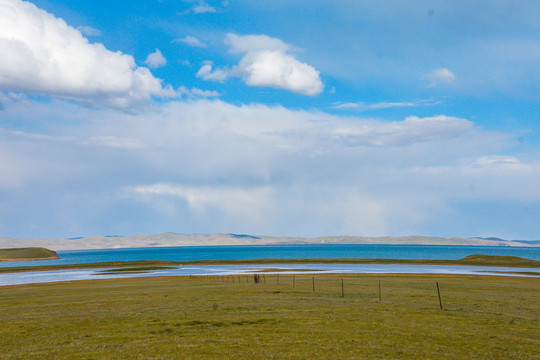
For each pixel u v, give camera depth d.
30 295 49.53
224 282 63.81
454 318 28.69
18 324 28.36
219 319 28.48
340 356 19.47
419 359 19.09
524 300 38.78
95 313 32.28
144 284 62.06
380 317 28.98
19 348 21.64
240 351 20.33
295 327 25.70
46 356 20.00
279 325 26.33
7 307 37.88
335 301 37.31
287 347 21.06
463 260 147.00
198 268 116.62
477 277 73.06
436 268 109.75
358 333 24.06
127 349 20.98
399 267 115.75
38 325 27.81
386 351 20.33
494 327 25.78
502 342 22.11
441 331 24.59
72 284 68.44
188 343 22.00
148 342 22.38
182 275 87.06
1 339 23.78
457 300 38.16
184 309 33.22
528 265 123.44
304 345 21.44
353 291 46.66
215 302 37.16
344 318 28.59
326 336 23.33
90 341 22.86
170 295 44.09
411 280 64.56
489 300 38.34
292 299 38.97
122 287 57.22
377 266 121.69
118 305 36.62
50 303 40.00
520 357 19.44
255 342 22.08
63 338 23.75
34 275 102.38
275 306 34.12
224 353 20.00
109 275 94.81
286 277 74.62
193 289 50.97
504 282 60.97
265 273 89.94
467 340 22.50
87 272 109.19
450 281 62.25
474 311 31.67
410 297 40.53
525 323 27.12
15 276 101.06
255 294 43.84
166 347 21.25
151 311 32.53
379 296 41.00
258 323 27.02
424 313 30.69
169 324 27.08
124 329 25.86
